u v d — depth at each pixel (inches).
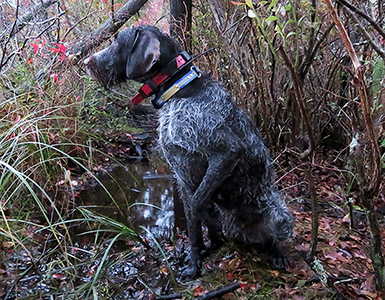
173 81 34.1
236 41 55.4
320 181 58.2
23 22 64.2
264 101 57.3
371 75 46.9
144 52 31.9
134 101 35.3
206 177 32.9
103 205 52.1
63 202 50.3
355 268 38.4
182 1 52.7
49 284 35.7
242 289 35.0
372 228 30.9
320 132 64.8
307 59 46.0
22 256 39.8
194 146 32.4
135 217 49.2
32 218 46.8
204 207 34.2
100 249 41.6
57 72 60.2
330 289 34.0
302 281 35.7
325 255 40.2
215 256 40.9
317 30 45.6
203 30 61.5
